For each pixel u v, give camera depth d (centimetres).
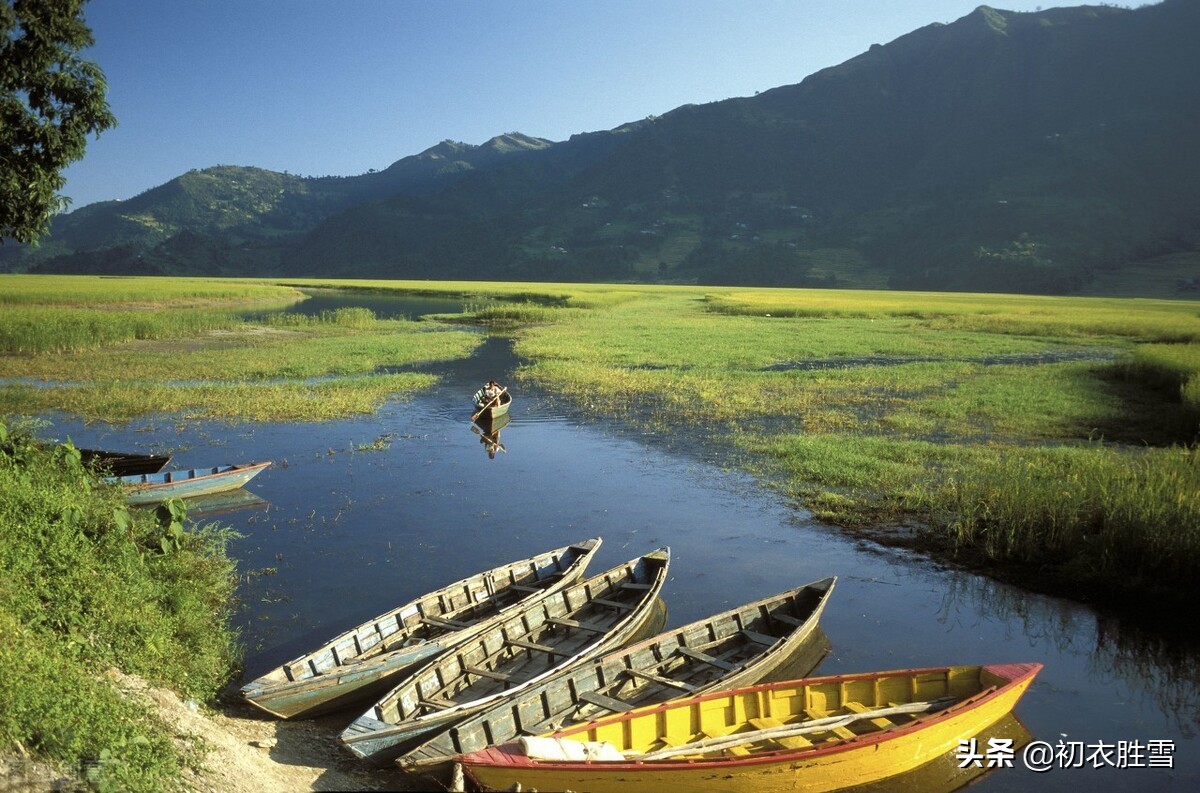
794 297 9188
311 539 1385
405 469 1856
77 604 803
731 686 847
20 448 1257
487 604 1093
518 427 2317
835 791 713
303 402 2581
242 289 8819
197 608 986
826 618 1091
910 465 1812
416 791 715
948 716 753
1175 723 845
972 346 4338
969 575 1238
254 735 782
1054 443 2070
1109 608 1127
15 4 1691
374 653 932
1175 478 1381
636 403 2670
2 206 1755
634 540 1400
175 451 1994
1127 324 5434
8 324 3903
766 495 1652
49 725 561
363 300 9075
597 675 846
